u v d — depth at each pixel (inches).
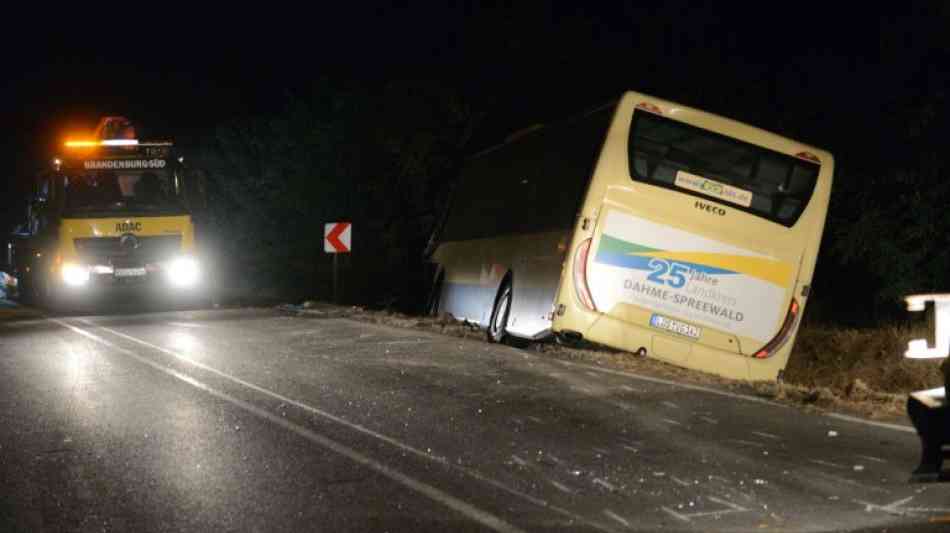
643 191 554.3
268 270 1411.2
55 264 946.1
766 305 555.5
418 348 601.0
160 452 358.3
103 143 953.5
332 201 1374.3
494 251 737.0
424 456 347.9
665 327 555.2
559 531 268.8
